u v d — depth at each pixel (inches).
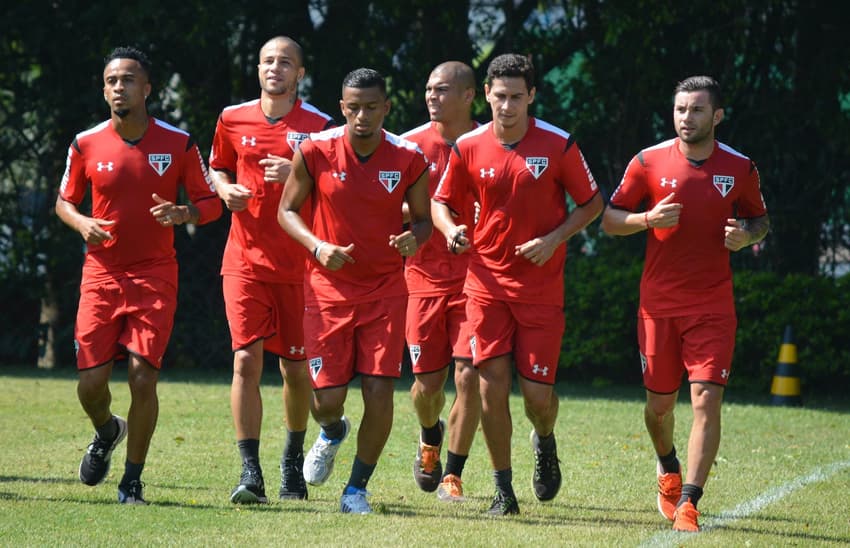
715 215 819.4
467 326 887.1
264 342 909.8
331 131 824.3
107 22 1854.1
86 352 855.7
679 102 821.2
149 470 991.6
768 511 858.1
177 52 1886.1
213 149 944.9
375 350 808.9
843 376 1817.2
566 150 828.0
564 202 851.4
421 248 935.7
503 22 1940.2
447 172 855.7
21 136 1914.4
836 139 1876.2
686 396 1716.3
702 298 820.6
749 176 832.3
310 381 896.9
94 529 734.5
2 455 1048.8
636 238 1916.8
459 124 943.0
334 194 810.2
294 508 829.2
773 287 1792.6
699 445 793.6
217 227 1957.4
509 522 786.8
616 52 1900.8
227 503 841.5
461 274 924.6
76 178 878.4
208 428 1244.5
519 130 828.0
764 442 1234.0
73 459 1033.5
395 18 1918.1
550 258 829.2
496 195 828.0
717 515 841.5
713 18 1891.0
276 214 894.4
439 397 940.0
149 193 860.0
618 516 837.2
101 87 1897.1
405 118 1937.7
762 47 1905.8
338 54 1919.3
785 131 1914.4
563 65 1967.3
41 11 1849.2
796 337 1758.1
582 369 1930.4
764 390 1803.6
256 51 1923.0
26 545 686.5
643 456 1122.0
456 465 909.8
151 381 845.2
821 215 1910.7
